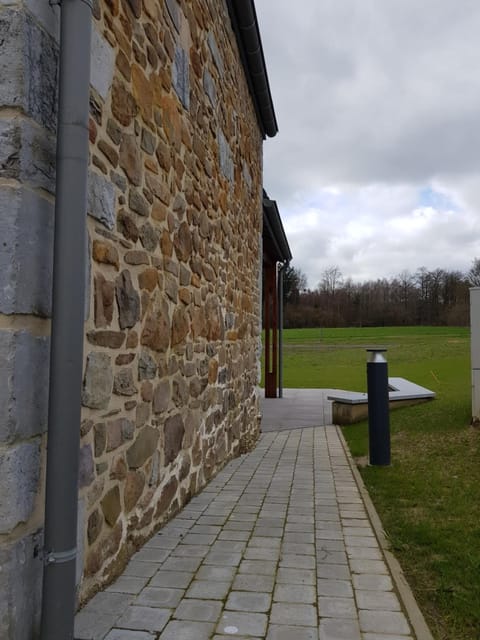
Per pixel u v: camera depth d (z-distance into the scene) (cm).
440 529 316
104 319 231
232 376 523
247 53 555
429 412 748
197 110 385
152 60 290
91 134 217
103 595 226
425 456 517
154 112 294
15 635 160
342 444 627
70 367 175
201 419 403
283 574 252
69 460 174
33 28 172
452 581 246
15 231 163
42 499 177
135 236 267
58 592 170
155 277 297
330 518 340
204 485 415
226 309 493
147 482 288
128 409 259
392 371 1538
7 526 159
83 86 183
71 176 178
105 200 231
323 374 1678
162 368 310
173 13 327
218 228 457
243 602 222
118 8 244
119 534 250
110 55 235
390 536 305
